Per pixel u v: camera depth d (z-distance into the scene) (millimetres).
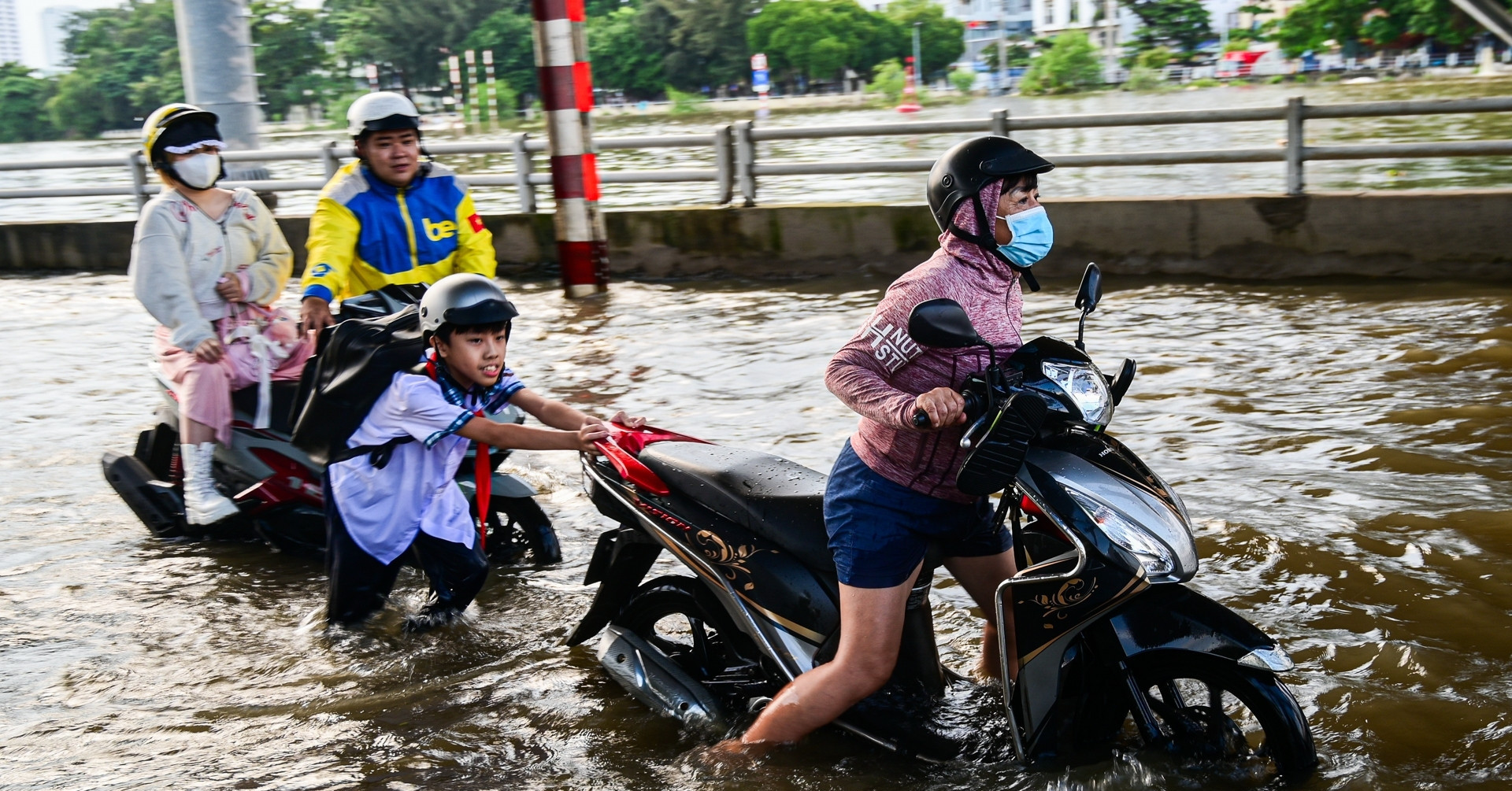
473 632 4230
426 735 3529
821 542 3223
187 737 3566
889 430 2947
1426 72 56781
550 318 9703
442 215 4953
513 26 86375
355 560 4195
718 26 84312
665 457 3533
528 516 4871
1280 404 6188
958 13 90625
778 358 7863
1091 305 2982
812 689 3115
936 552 3201
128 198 20422
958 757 3164
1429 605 3932
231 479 5156
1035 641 2949
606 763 3322
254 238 5090
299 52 87125
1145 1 75625
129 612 4516
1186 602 2928
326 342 4289
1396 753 3111
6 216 18234
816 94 84812
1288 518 4699
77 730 3625
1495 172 13242
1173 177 14953
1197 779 2975
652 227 11445
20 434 6930
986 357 2854
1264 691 2867
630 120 52406
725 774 3188
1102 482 2840
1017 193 2822
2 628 4383
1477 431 5551
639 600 3723
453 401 4004
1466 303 8188
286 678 3941
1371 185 12930
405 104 4773
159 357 5281
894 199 13695
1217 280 9688
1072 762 3092
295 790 3254
